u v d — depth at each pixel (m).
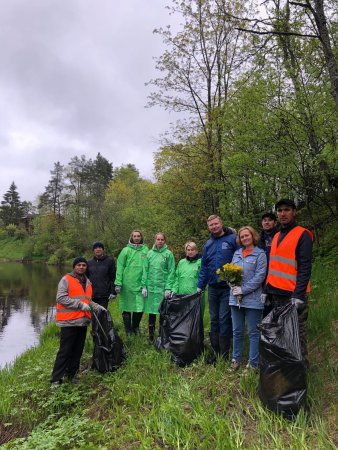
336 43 7.56
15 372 6.71
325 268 7.76
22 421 4.73
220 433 3.23
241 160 8.02
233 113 8.29
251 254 4.66
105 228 36.06
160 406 3.98
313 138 7.54
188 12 12.59
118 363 5.37
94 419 4.23
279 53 7.96
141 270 6.72
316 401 3.58
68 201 59.06
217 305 5.18
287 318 3.58
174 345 5.22
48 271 41.59
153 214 17.25
